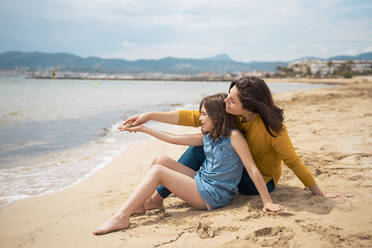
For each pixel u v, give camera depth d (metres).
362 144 4.12
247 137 2.22
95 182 3.39
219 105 2.14
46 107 12.42
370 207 1.94
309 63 153.00
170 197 2.72
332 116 7.09
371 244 1.49
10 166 4.10
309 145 4.26
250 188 2.40
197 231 1.81
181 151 4.85
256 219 1.90
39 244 1.85
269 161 2.27
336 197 2.16
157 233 1.85
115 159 4.45
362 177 2.69
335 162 3.32
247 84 2.02
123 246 1.71
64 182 3.42
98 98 18.36
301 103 10.94
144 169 3.87
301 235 1.64
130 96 20.48
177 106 12.87
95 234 1.93
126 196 2.86
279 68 146.00
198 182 2.19
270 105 2.05
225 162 2.17
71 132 6.88
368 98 11.18
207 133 2.28
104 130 7.16
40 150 5.06
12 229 2.17
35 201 2.83
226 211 2.11
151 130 2.55
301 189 2.51
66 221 2.26
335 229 1.67
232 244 1.61
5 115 9.60
